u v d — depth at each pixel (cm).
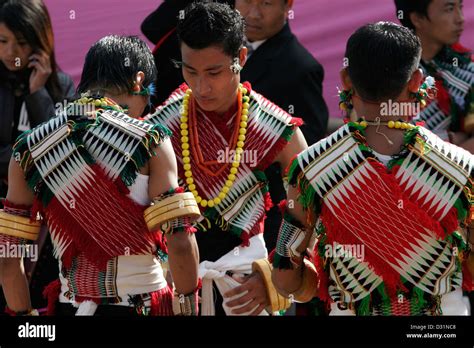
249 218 892
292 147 897
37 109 1130
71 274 793
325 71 1189
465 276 771
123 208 771
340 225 739
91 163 771
